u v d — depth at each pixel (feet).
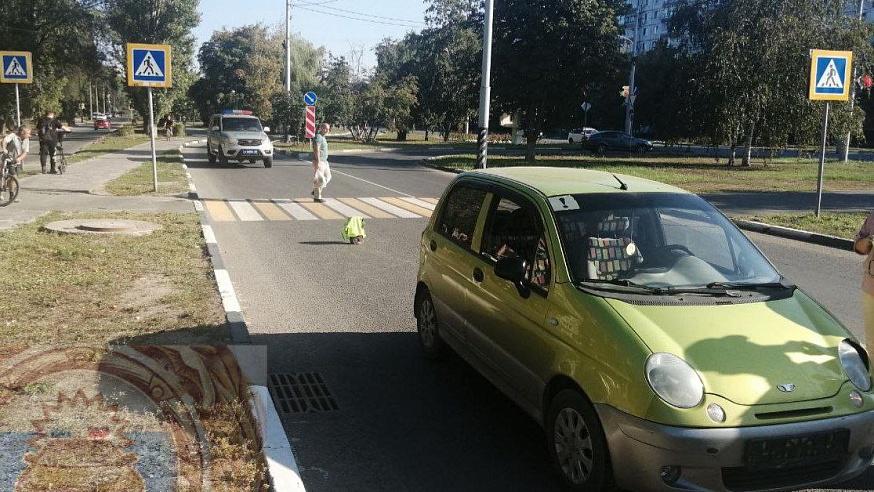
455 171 90.33
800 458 11.29
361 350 20.71
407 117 171.83
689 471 11.07
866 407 11.84
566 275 13.80
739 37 91.56
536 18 99.91
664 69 108.58
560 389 13.39
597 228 14.75
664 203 15.94
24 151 48.03
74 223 37.83
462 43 197.67
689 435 10.92
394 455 14.33
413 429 15.57
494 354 15.79
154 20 197.06
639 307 12.80
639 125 200.75
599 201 15.55
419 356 20.31
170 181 63.52
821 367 12.00
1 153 45.91
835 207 57.41
